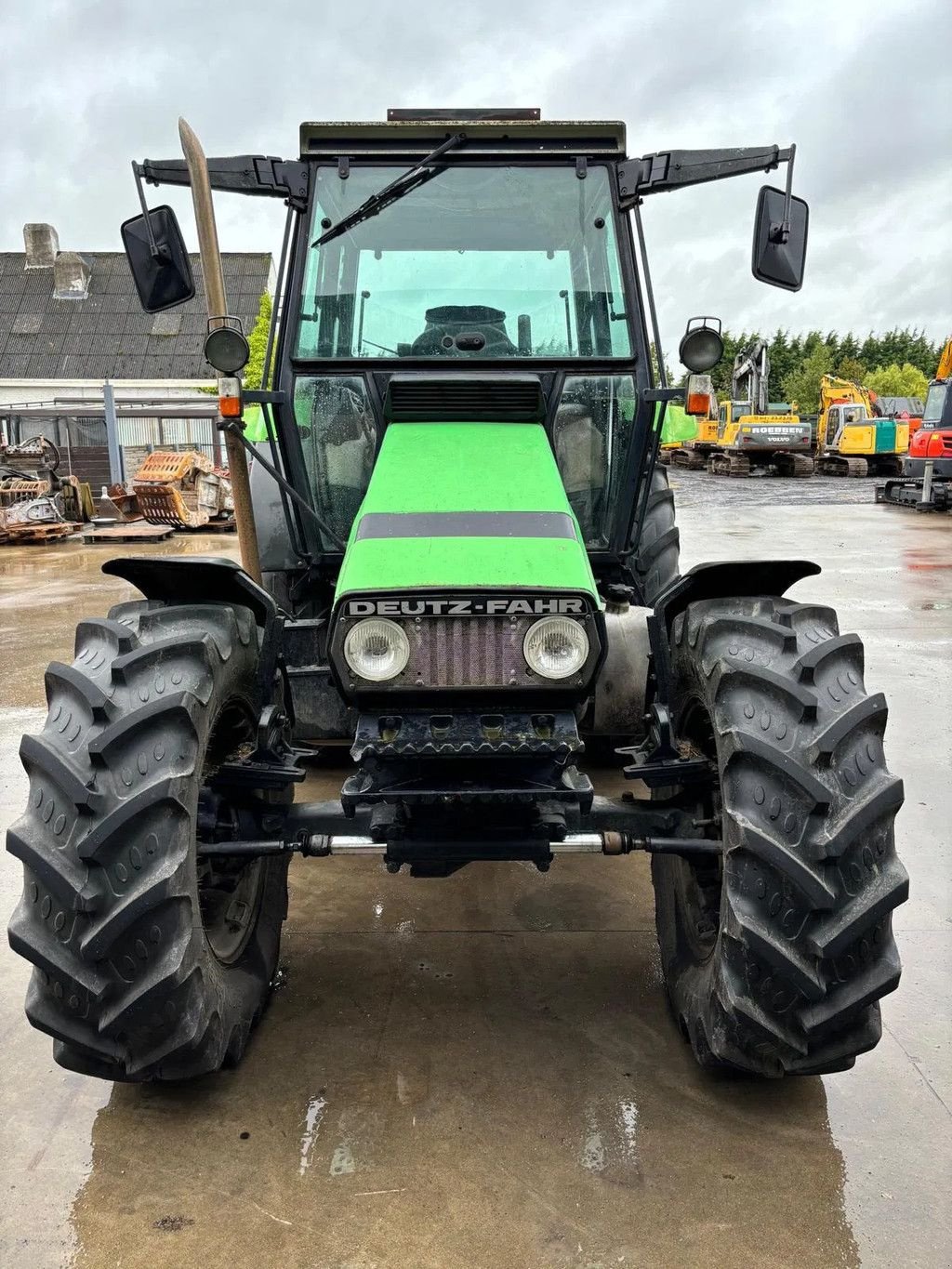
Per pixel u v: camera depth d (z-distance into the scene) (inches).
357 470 137.6
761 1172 88.6
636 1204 85.0
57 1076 102.8
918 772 189.0
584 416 137.3
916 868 149.2
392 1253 80.1
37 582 436.8
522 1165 89.4
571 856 158.4
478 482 110.2
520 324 136.3
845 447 1132.5
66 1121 95.8
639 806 109.7
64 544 598.2
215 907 108.3
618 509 140.1
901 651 281.4
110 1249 80.9
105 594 398.6
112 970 84.2
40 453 672.4
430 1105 97.2
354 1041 107.7
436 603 91.9
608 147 135.6
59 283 1348.4
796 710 88.7
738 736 88.2
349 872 152.4
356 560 96.4
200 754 90.0
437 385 124.8
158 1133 93.9
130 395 1230.3
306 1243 81.2
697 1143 92.1
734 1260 79.5
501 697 94.3
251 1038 108.3
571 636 92.3
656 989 118.3
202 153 125.6
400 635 92.2
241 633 102.4
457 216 136.2
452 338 135.6
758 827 86.2
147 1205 85.4
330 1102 97.9
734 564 99.4
